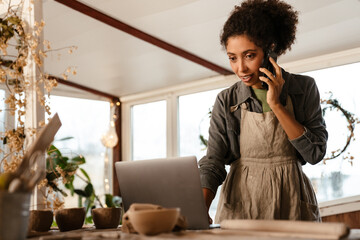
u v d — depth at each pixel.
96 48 4.75
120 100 6.51
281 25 1.73
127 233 1.27
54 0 3.78
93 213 1.61
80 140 6.05
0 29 2.11
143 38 4.44
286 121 1.56
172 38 4.45
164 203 1.41
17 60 2.11
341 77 4.42
